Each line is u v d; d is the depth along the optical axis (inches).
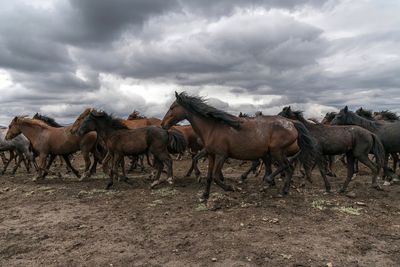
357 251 189.9
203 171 534.3
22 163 707.4
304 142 306.7
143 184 395.9
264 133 289.6
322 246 195.9
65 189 374.6
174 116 313.3
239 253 188.2
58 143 421.7
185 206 286.5
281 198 304.3
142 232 226.5
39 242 215.5
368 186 359.6
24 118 433.7
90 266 178.9
